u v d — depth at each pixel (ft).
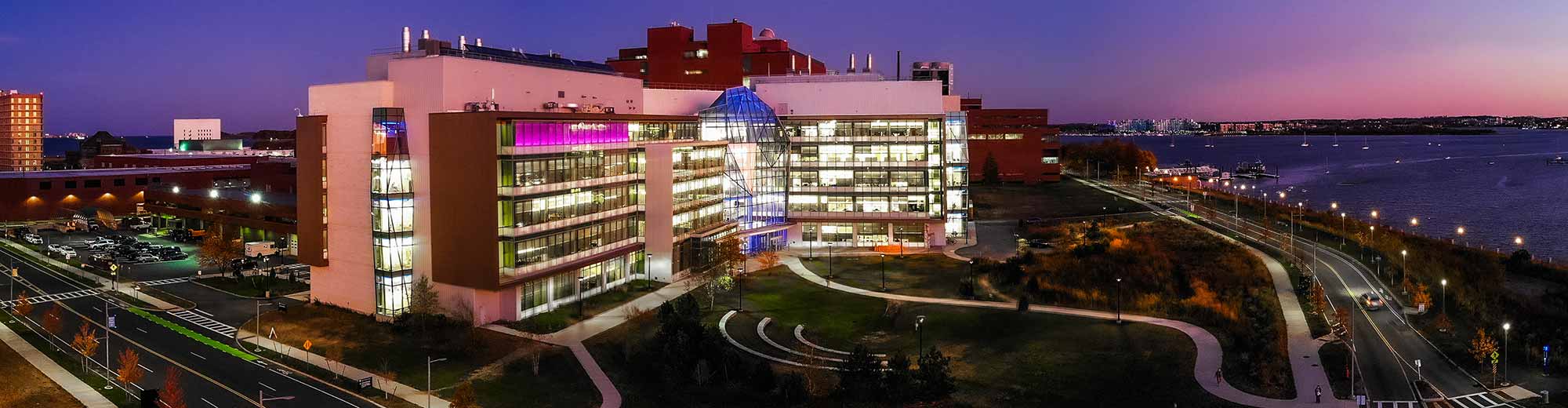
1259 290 372.99
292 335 307.78
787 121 511.40
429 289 315.99
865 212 508.53
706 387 254.47
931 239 504.43
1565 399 251.19
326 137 337.72
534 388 253.44
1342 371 273.54
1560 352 286.05
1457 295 365.81
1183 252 459.73
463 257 316.60
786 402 242.99
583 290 355.36
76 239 538.88
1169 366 271.08
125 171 648.79
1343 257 459.32
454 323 312.91
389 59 343.46
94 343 269.85
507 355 281.13
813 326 327.06
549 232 329.52
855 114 522.06
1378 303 351.67
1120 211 650.02
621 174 373.81
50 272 426.51
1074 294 359.25
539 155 321.32
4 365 269.44
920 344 270.67
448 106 315.58
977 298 365.61
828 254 476.54
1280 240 513.86
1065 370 269.23
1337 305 358.84
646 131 395.34
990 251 481.87
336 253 341.41
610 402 243.19
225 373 266.98
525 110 345.51
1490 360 284.41
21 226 586.04
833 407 238.89
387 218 319.47
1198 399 246.47
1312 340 308.19
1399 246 470.80
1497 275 428.56
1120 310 338.54
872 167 506.89
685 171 402.72
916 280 404.36
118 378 253.44
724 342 289.33
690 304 303.48
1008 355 286.05
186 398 243.81
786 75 638.94
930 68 631.56
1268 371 265.75
